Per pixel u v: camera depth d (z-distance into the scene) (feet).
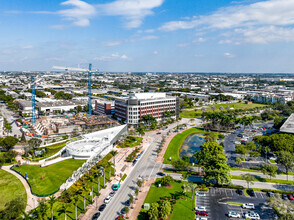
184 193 380.58
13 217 292.61
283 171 471.62
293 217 277.23
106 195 370.94
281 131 646.74
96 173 432.25
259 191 388.98
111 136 605.73
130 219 309.01
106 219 308.81
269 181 424.05
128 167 485.97
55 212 318.04
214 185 406.82
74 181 400.47
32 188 380.78
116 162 513.45
